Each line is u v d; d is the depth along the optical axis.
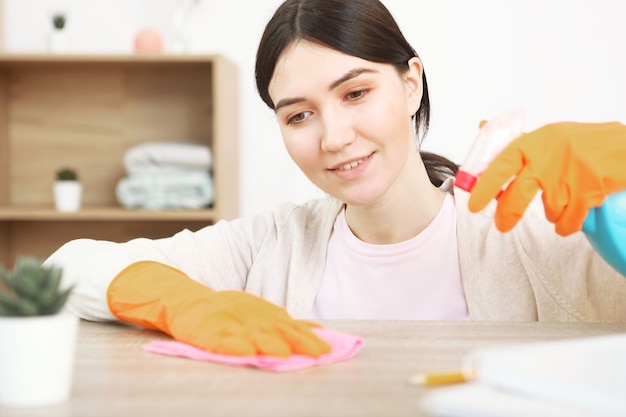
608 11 2.50
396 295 1.27
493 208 1.27
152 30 2.49
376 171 1.14
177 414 0.69
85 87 2.71
